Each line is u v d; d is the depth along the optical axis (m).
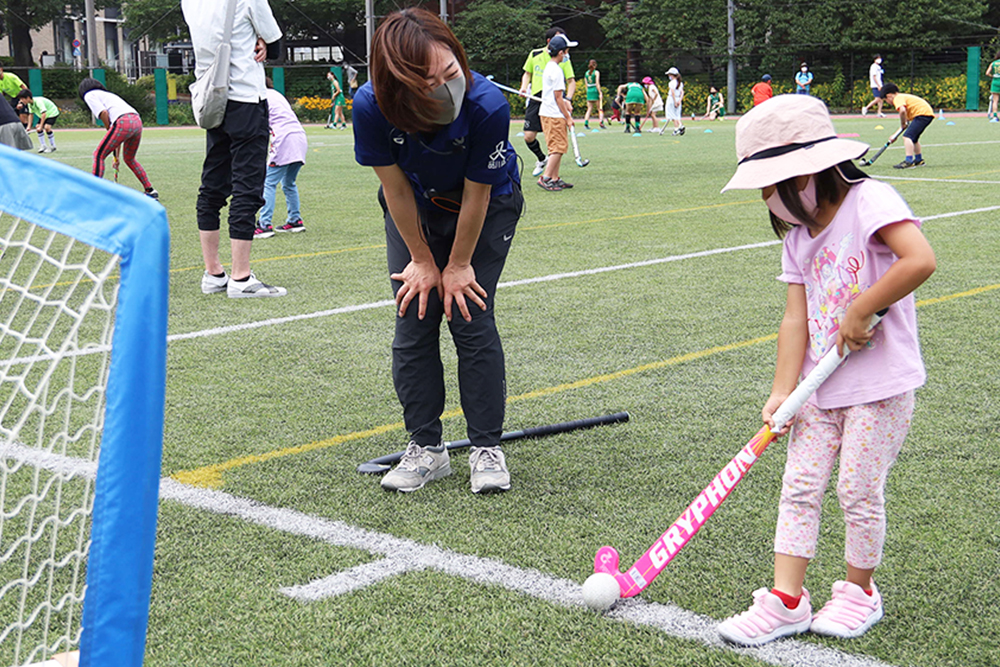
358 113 2.96
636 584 2.49
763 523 3.02
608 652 2.32
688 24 44.84
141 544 1.22
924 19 43.16
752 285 6.70
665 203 11.30
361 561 2.81
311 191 13.25
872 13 43.38
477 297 3.25
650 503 3.21
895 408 2.33
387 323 5.78
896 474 3.41
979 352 4.95
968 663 2.28
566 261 7.70
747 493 3.26
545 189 12.91
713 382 4.55
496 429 3.37
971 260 7.37
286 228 9.58
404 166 3.06
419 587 2.65
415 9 2.77
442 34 2.72
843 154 2.22
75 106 41.28
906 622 2.46
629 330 5.54
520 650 2.33
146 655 2.31
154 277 1.21
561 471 3.51
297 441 3.84
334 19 50.66
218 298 6.54
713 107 38.88
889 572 2.71
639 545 2.90
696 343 5.24
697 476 3.43
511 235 3.38
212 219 6.59
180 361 4.99
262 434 3.92
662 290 6.58
